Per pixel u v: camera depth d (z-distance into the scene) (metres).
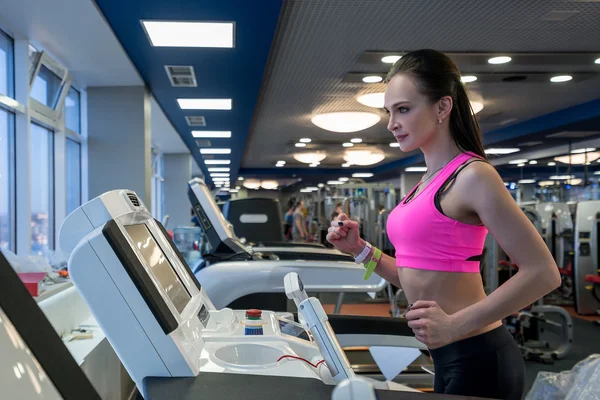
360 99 5.16
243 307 3.03
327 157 12.77
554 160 11.42
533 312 4.94
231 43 3.82
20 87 3.61
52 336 0.71
